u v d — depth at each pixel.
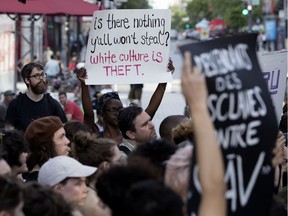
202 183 4.44
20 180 7.48
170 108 31.28
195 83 4.45
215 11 81.25
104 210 6.57
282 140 7.79
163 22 10.42
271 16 68.88
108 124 9.80
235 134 4.82
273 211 5.48
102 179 4.84
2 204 4.70
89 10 18.86
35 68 10.79
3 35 28.59
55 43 51.50
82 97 10.38
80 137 7.30
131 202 4.19
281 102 9.46
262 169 4.85
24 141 7.50
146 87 43.19
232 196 4.82
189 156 5.07
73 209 5.62
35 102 10.99
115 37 10.47
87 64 10.46
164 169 5.47
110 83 10.41
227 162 4.81
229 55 4.90
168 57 10.41
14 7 18.14
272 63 9.42
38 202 5.27
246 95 4.85
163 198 4.14
